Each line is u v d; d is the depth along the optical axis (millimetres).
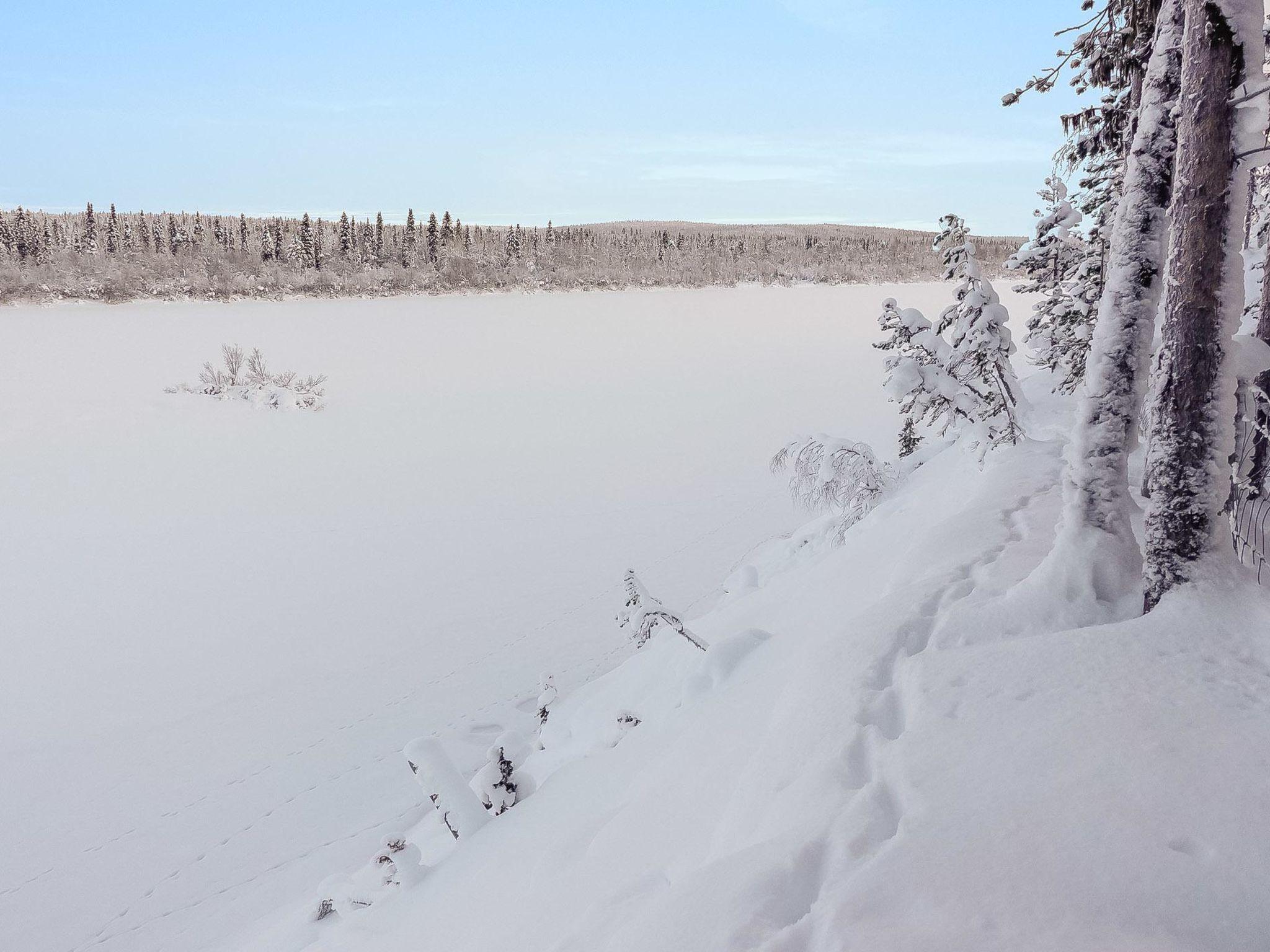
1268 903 2438
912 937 2342
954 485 10773
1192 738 3322
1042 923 2354
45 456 31234
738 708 5051
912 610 5074
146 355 52500
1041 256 13438
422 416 39844
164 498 27031
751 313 90375
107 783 11898
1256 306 11219
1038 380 19312
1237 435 5043
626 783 5184
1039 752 3316
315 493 27609
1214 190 4297
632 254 132500
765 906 2596
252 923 8469
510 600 18547
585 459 31938
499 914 4293
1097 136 10852
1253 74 4195
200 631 17281
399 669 15281
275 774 11961
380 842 9945
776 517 23875
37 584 19859
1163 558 4578
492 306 92688
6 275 75750
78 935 8828
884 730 3787
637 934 2697
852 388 46594
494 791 6348
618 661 15164
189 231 121438
